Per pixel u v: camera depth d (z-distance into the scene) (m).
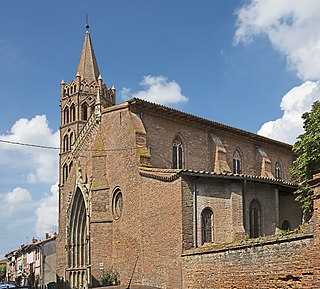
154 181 35.19
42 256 74.25
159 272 33.28
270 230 37.69
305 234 17.39
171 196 33.06
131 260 37.09
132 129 39.69
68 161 85.19
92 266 40.62
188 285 28.67
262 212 37.38
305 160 34.94
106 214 41.34
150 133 41.12
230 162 48.50
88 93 87.38
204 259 26.36
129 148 39.69
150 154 40.53
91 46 91.31
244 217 35.16
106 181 42.28
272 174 54.09
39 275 75.44
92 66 89.56
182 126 44.34
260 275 20.09
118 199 40.88
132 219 37.66
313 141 34.66
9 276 115.12
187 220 32.06
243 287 21.42
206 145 46.28
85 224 47.12
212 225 33.50
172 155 42.78
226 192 34.78
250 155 51.41
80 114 86.50
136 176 37.88
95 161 42.94
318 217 16.52
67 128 87.44
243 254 21.59
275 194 38.69
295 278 17.91
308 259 17.20
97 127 44.44
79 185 46.84
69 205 49.12
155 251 34.03
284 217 40.75
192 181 33.00
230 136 49.12
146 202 35.84
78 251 48.12
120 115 41.56
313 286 16.81
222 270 23.75
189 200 32.47
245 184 35.66
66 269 48.84
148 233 35.09
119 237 39.28
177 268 31.20
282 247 18.77
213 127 46.78
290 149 56.88
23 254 92.44
